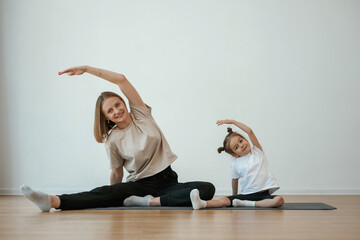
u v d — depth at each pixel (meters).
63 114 4.83
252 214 2.26
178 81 4.76
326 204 3.02
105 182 4.75
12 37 4.91
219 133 4.68
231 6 4.80
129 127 2.83
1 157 4.84
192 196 2.50
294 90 4.70
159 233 1.62
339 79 4.70
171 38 4.81
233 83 4.72
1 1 4.94
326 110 4.67
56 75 4.86
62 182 4.77
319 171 4.61
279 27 4.77
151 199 2.67
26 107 4.86
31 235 1.58
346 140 4.64
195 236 1.55
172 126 4.71
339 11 4.76
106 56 4.84
